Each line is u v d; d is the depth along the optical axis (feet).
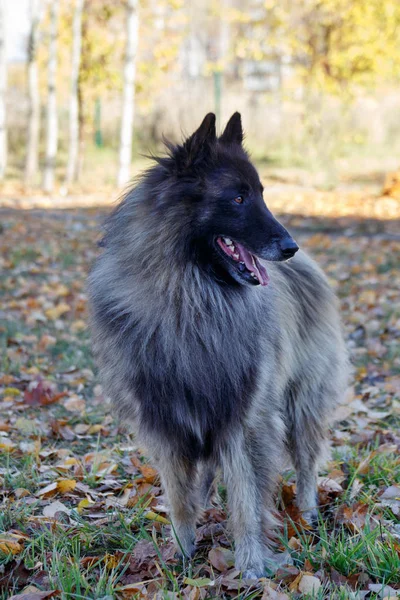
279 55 75.41
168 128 85.35
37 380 20.94
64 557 11.57
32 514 13.41
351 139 89.35
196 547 12.62
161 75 81.05
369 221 47.39
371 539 11.57
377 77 72.28
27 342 24.89
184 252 11.46
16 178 77.56
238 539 11.73
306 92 72.79
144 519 13.43
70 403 19.29
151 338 11.42
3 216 49.65
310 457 14.10
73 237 42.52
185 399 11.49
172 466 11.97
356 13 66.23
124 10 74.33
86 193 63.87
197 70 111.86
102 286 11.98
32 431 17.56
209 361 11.46
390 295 29.53
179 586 11.18
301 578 10.83
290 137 88.53
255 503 11.78
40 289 31.42
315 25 69.62
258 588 10.98
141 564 11.78
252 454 11.88
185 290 11.42
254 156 85.87
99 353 12.38
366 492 13.94
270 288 12.62
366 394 20.21
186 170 11.50
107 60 75.66
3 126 74.95
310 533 12.73
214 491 14.21
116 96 90.68
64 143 96.99
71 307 28.91
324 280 15.02
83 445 17.26
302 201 56.80
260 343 11.93
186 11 107.34
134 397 11.83
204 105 87.30
